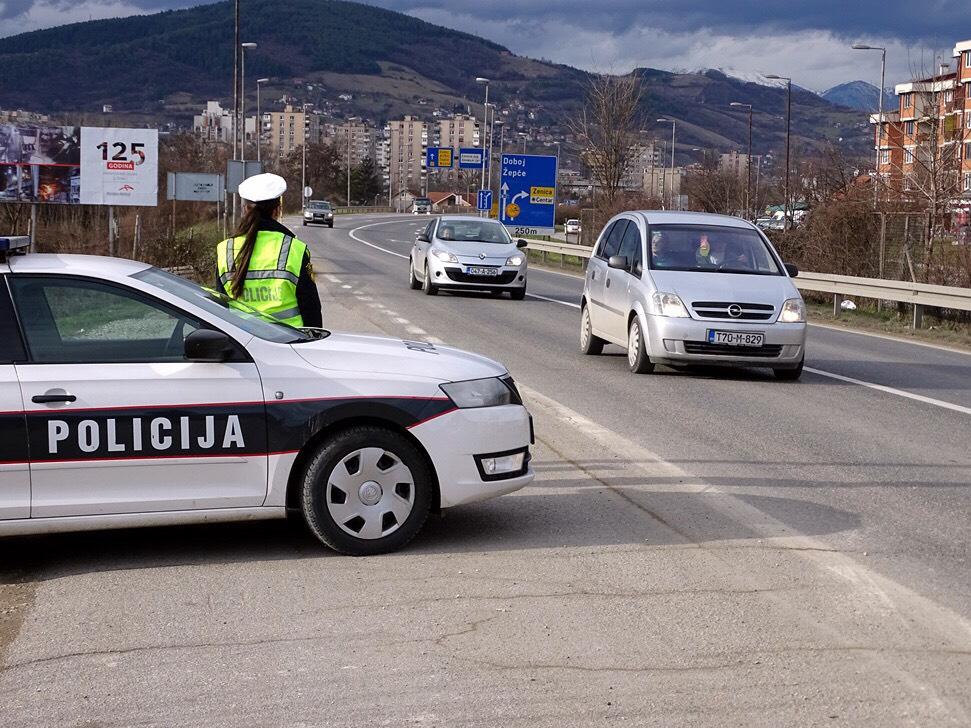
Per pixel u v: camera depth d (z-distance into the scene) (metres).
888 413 14.84
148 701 5.80
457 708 5.68
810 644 6.52
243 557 8.27
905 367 20.06
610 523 9.12
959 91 37.00
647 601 7.24
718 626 6.80
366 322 25.19
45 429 7.71
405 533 8.31
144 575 7.86
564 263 55.72
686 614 7.00
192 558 8.24
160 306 8.05
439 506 8.37
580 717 5.57
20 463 7.70
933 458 11.93
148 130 41.81
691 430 13.23
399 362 8.38
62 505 7.79
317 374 8.13
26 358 7.79
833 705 5.71
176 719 5.59
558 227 93.56
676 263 18.28
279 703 5.76
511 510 9.52
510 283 32.94
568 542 8.58
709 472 10.98
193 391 7.93
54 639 6.66
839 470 11.21
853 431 13.45
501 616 6.98
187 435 7.92
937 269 30.28
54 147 43.44
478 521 9.18
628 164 67.69
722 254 18.52
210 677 6.09
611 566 7.98
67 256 8.41
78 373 7.80
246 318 8.58
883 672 6.12
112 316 7.97
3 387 7.68
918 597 7.36
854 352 22.50
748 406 15.12
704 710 5.65
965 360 21.48
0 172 43.06
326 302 30.17
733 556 8.22
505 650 6.44
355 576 7.80
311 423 8.06
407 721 5.55
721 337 17.14
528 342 22.38
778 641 6.56
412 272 36.19
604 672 6.12
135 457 7.86
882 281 28.77
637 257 18.62
